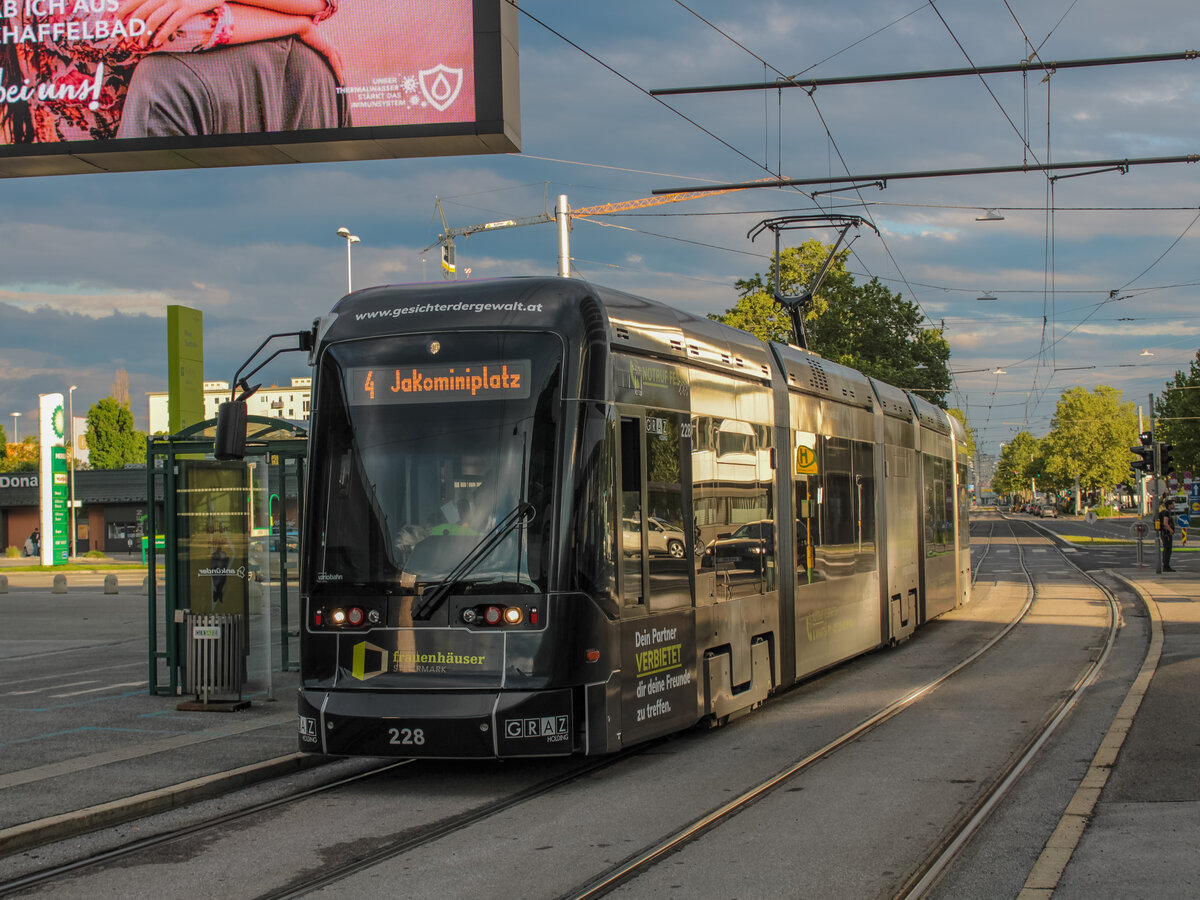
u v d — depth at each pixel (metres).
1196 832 6.87
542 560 8.30
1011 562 43.66
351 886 6.32
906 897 5.97
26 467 92.94
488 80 15.38
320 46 15.68
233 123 15.79
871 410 16.38
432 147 15.92
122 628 24.31
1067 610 23.58
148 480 13.48
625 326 9.21
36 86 16.05
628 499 8.98
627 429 9.03
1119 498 137.12
